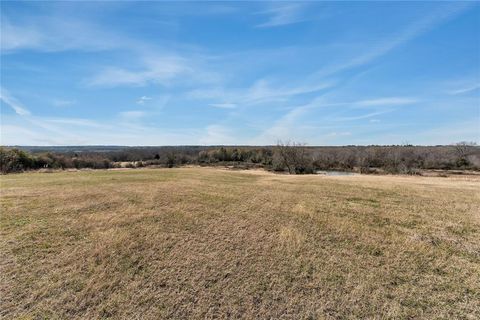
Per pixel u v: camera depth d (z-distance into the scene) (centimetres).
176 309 381
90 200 930
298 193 1116
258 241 582
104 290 416
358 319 358
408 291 411
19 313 366
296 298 401
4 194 1022
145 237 597
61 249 536
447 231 643
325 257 514
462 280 437
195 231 638
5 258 497
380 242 578
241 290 420
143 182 1420
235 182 1512
